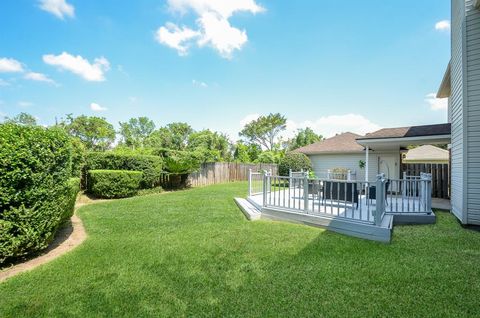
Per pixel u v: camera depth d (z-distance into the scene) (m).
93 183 9.73
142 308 2.58
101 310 2.55
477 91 5.64
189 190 13.64
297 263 3.69
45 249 4.27
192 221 6.37
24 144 3.54
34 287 2.99
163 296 2.81
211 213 7.36
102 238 4.89
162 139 32.59
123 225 5.91
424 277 3.21
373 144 10.38
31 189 3.65
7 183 3.41
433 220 6.07
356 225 5.00
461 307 2.57
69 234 5.17
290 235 5.09
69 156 4.48
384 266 3.56
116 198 10.25
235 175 20.66
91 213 7.22
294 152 16.81
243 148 26.73
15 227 3.54
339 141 17.09
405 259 3.82
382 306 2.59
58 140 4.14
